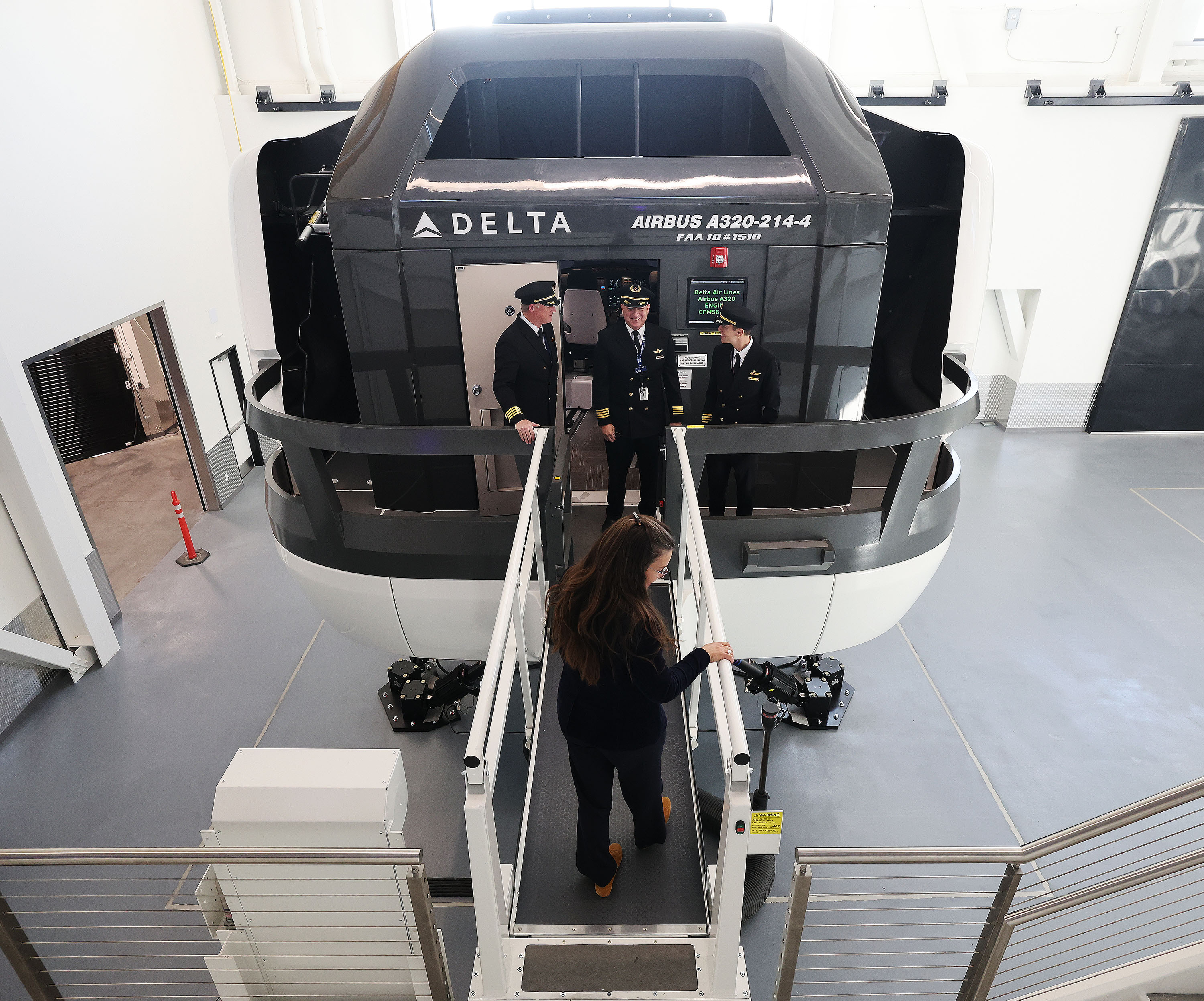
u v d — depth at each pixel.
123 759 5.32
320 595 4.07
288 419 3.63
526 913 2.70
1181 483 8.91
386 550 3.77
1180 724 5.40
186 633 6.66
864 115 4.00
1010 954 3.89
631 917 2.68
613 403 4.07
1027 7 8.45
